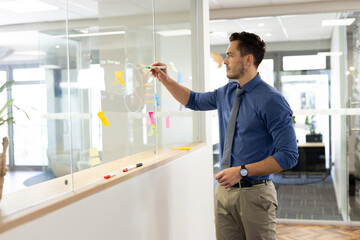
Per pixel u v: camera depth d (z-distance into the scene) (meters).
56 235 1.19
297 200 4.75
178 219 2.41
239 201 2.09
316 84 4.67
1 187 1.05
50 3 1.28
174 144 2.70
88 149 1.52
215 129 4.79
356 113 4.54
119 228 1.61
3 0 1.07
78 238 1.31
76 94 1.43
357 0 4.39
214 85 4.91
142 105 2.11
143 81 2.13
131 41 1.98
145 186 1.88
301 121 4.72
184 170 2.56
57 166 1.30
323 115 4.66
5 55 1.08
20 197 1.12
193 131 3.17
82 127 1.47
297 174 4.74
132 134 1.97
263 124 2.08
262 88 2.08
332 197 4.66
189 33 3.15
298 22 4.69
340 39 4.58
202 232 3.01
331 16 4.59
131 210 1.72
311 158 4.70
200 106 2.39
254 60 2.08
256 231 2.06
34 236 1.09
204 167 3.12
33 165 1.18
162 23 2.48
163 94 2.47
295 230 4.46
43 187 1.22
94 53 1.58
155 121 2.31
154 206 2.00
